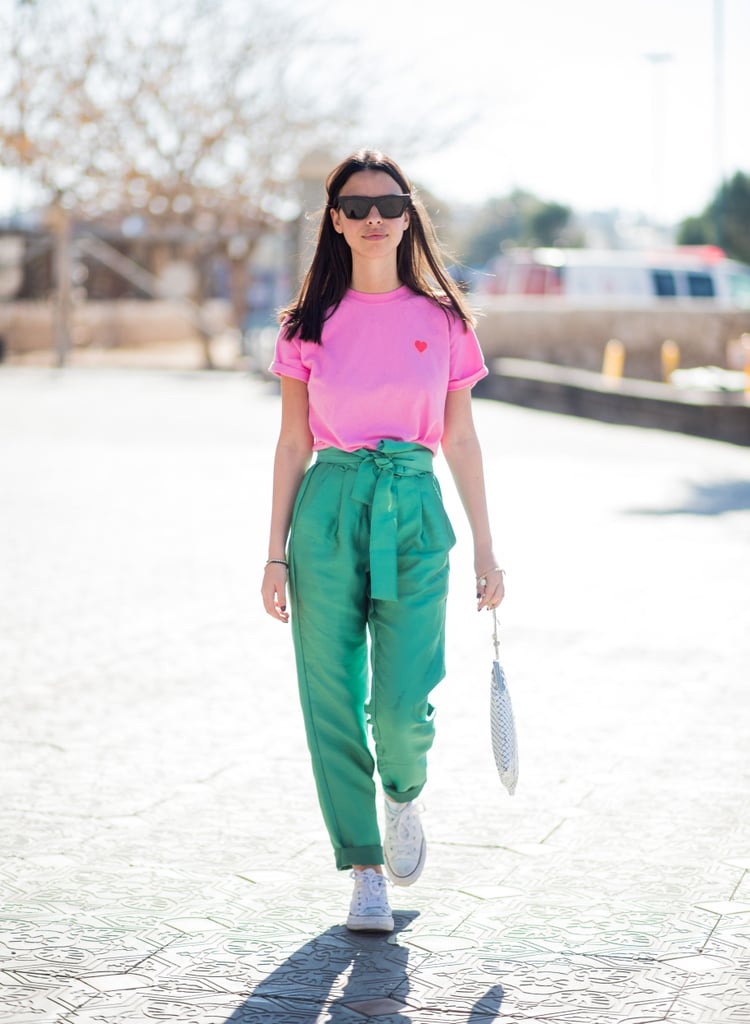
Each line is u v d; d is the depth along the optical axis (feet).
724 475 40.52
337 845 11.14
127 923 10.95
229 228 92.12
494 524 31.48
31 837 12.84
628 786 14.30
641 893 11.55
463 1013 9.43
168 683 18.22
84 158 91.09
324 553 10.87
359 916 10.80
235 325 94.58
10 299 88.99
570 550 28.17
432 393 10.94
